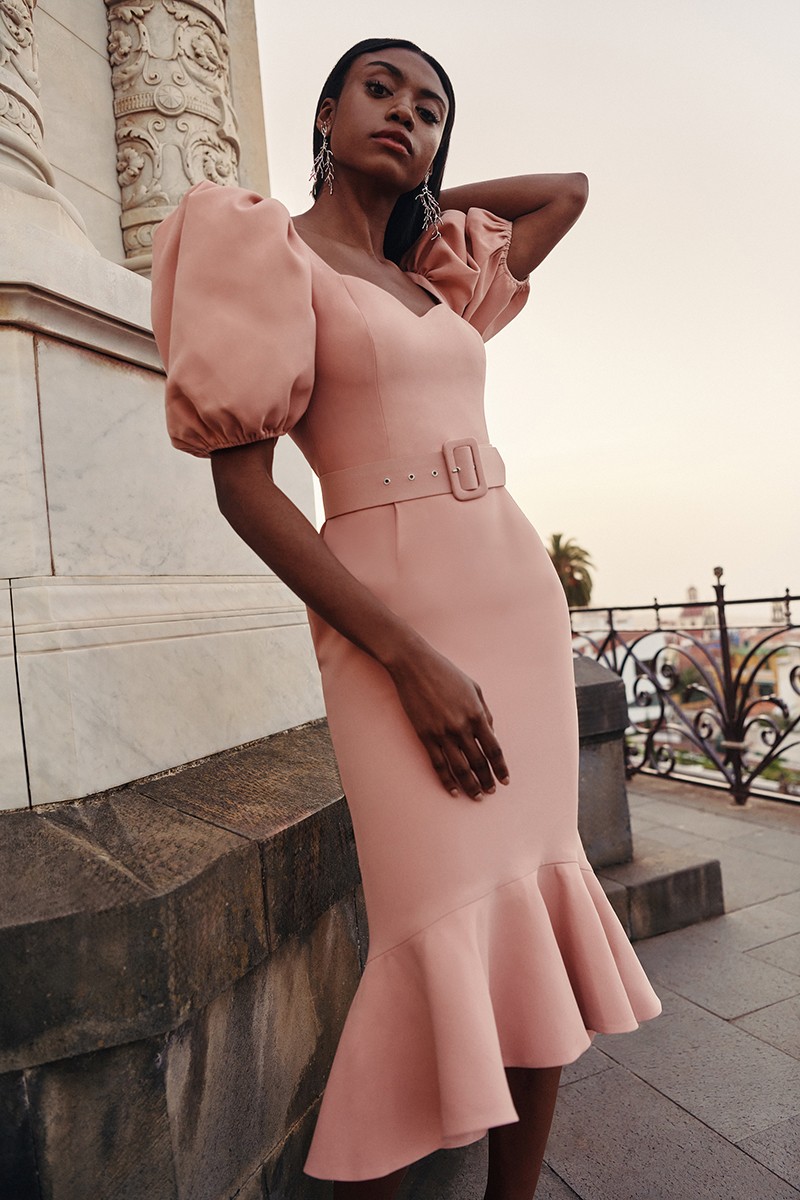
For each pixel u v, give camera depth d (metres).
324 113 1.30
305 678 2.14
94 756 1.33
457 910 1.03
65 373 1.46
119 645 1.43
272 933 1.22
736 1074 1.83
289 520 1.01
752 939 2.54
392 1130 1.04
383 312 1.11
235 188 1.07
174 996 0.97
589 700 2.69
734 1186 1.46
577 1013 1.09
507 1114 0.95
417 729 1.02
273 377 0.99
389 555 1.09
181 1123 1.00
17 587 1.32
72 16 2.59
